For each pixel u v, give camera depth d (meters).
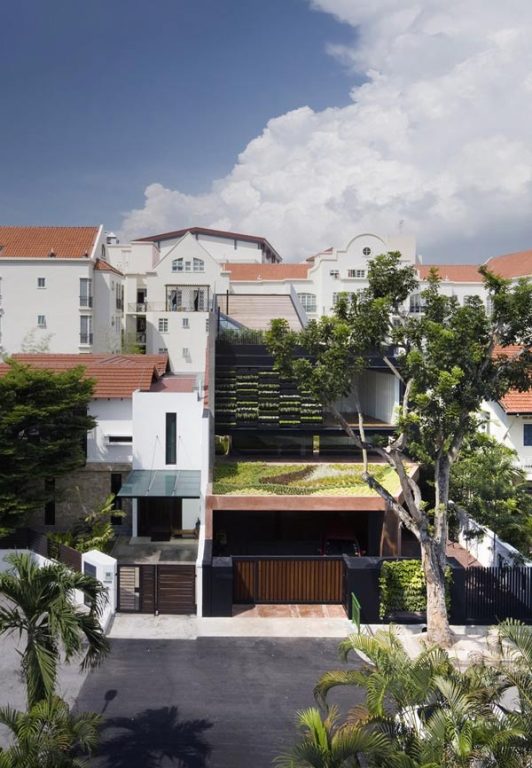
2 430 22.38
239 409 26.47
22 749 9.98
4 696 15.22
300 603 20.86
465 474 24.62
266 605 20.75
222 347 26.44
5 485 22.66
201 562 19.98
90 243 59.34
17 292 57.00
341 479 24.33
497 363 18.36
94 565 20.02
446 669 10.78
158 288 64.19
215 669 16.80
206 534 22.55
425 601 19.84
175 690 15.77
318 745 9.68
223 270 65.06
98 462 28.36
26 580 11.76
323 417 27.55
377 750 9.45
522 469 28.38
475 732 9.47
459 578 19.59
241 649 17.89
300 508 22.61
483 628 19.41
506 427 31.09
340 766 9.47
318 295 66.19
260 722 14.53
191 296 64.25
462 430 17.98
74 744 12.11
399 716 10.41
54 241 59.03
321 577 20.91
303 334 18.53
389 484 23.70
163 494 24.83
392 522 22.72
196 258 64.31
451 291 67.00
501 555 22.14
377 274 18.69
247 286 66.19
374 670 11.15
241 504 22.59
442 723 9.60
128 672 16.53
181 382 33.97
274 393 26.50
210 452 24.36
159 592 19.95
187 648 17.88
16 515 22.97
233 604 20.75
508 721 9.72
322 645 18.22
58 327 57.12
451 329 17.55
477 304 18.34
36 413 22.66
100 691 15.64
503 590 19.77
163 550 26.36
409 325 18.48
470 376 17.55
